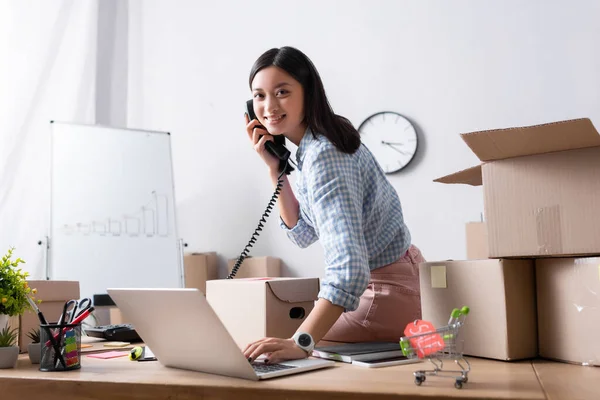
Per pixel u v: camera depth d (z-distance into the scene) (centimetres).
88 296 369
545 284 128
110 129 399
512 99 371
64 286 175
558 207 121
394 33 403
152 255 395
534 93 366
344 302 130
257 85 150
